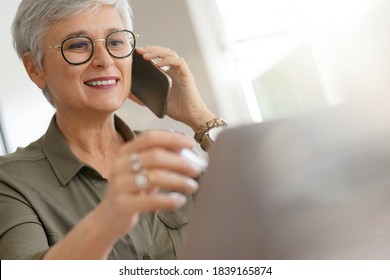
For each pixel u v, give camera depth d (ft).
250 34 11.62
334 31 10.18
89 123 4.03
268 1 11.46
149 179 1.92
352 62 9.95
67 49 3.90
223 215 2.06
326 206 2.18
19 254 3.18
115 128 4.30
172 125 9.48
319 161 2.14
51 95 4.19
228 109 11.20
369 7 9.53
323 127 2.15
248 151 2.02
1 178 3.67
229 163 2.01
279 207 2.11
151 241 3.81
